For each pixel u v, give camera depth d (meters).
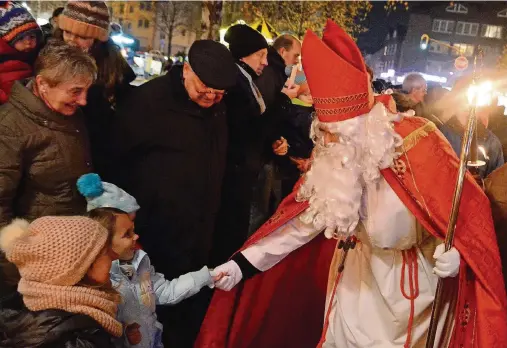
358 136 1.98
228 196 3.39
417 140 2.07
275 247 2.43
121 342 2.00
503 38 39.94
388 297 2.20
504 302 2.07
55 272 1.61
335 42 2.00
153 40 36.41
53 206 2.31
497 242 2.31
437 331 2.21
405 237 2.12
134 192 2.81
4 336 1.61
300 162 3.85
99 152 2.87
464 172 1.92
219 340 2.65
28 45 2.61
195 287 2.38
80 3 2.68
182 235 2.84
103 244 1.71
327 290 2.51
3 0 2.60
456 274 2.07
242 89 3.17
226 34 3.42
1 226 2.13
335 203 1.99
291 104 3.86
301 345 2.76
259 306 2.67
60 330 1.57
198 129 2.77
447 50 40.75
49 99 2.22
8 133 2.16
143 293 2.22
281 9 20.89
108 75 2.89
